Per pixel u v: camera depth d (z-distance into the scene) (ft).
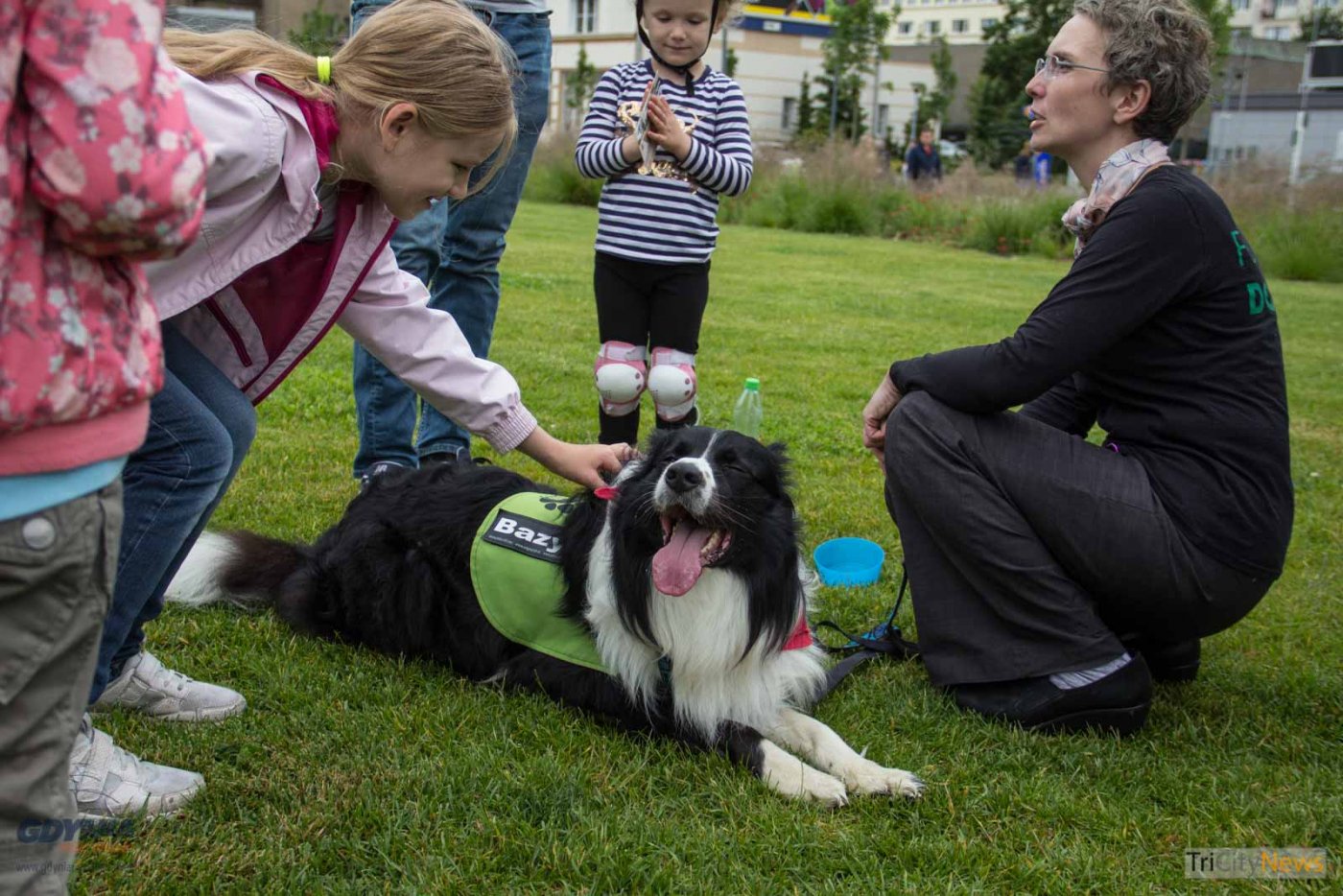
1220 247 9.58
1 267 4.37
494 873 7.43
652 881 7.37
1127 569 9.78
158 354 5.12
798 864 7.79
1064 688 9.89
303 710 9.51
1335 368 30.40
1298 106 102.32
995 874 7.84
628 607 9.61
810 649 10.61
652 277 15.05
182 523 7.83
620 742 9.55
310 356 23.12
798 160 74.79
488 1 13.64
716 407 21.01
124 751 7.95
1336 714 10.69
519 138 14.26
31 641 4.87
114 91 4.24
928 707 10.38
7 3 4.15
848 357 27.30
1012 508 9.93
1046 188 66.49
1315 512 17.40
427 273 13.56
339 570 11.37
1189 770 9.40
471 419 9.12
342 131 7.29
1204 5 95.09
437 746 9.05
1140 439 10.12
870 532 15.25
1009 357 9.75
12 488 4.62
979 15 236.22
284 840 7.59
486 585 10.55
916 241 65.77
